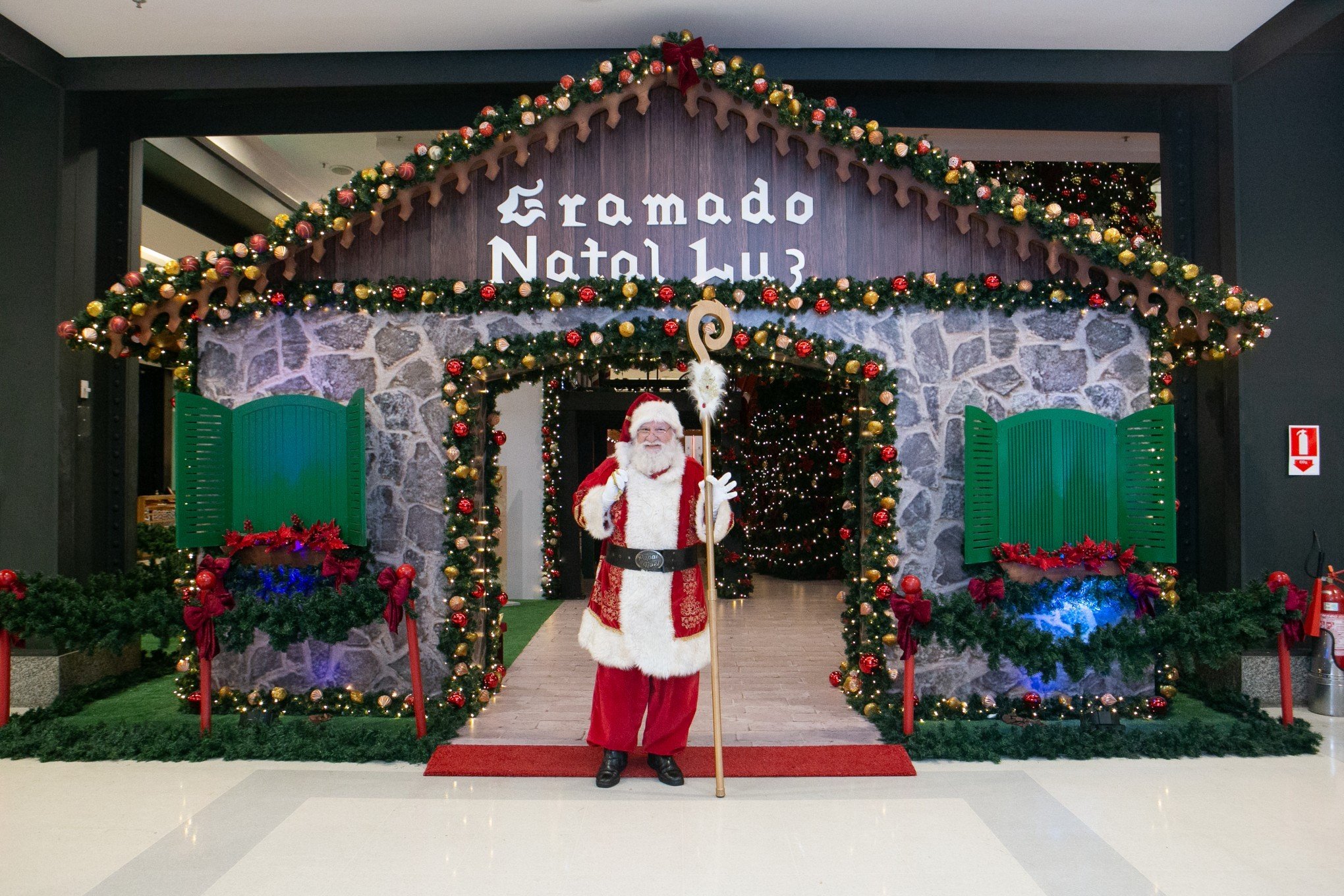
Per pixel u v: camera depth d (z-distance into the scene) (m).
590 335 4.15
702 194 4.34
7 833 2.88
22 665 4.41
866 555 4.21
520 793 3.23
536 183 4.34
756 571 9.97
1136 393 4.31
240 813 3.05
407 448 4.29
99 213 4.78
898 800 3.16
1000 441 4.16
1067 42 4.56
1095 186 7.29
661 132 4.35
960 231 4.31
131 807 3.10
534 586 7.93
